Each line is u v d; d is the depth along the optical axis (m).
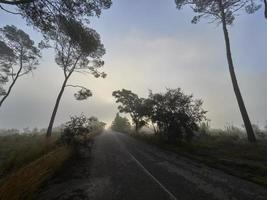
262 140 17.14
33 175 6.86
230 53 19.72
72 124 14.76
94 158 13.22
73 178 8.40
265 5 16.69
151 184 7.36
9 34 26.81
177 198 5.98
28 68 29.41
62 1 8.72
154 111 21.72
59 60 25.34
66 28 9.93
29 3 8.37
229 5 19.16
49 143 14.87
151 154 15.02
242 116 17.92
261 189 6.66
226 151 14.25
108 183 7.61
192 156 13.34
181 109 20.12
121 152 16.19
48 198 6.18
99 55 24.89
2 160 10.59
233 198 5.93
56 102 24.62
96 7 9.45
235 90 18.81
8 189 5.39
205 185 7.14
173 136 19.66
